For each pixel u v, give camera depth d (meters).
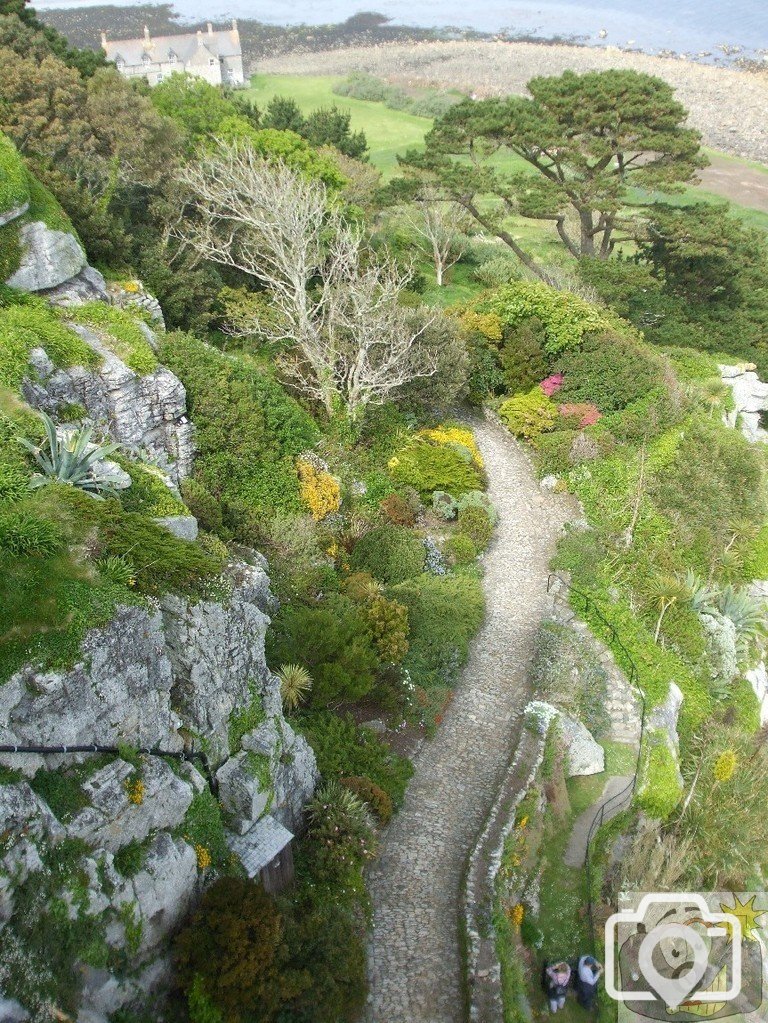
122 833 13.62
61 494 16.19
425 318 35.12
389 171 74.06
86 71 39.19
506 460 35.25
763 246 52.81
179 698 15.72
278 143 42.31
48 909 12.23
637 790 21.59
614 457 33.69
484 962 16.09
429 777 20.72
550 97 47.34
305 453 28.95
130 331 25.16
